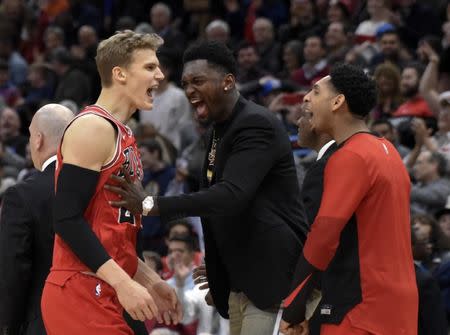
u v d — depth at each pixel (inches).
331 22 801.6
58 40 952.9
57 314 309.0
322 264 307.7
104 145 305.9
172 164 672.4
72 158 304.0
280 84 693.3
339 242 312.8
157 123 739.4
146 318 301.9
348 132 319.9
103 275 302.2
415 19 788.6
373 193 309.3
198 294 494.9
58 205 303.0
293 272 334.0
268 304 333.7
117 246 311.1
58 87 827.4
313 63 747.4
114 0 970.7
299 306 314.0
